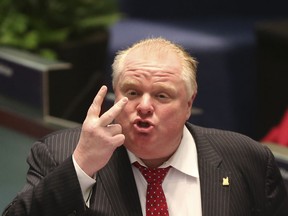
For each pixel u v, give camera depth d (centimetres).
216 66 1520
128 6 1716
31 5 1391
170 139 530
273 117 1415
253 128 1556
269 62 1404
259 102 1443
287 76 1372
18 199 531
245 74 1548
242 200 570
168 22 1728
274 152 764
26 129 1029
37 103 1047
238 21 1769
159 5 1750
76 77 1096
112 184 548
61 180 512
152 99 523
